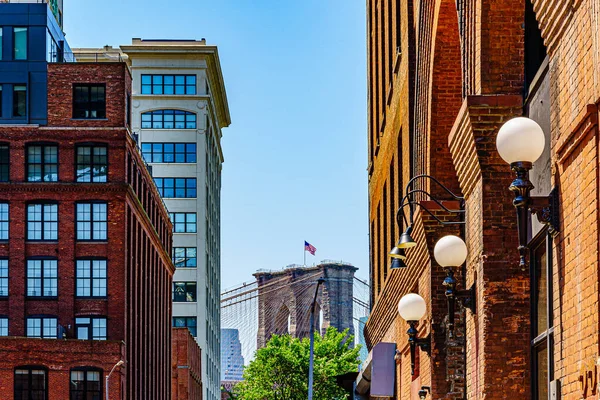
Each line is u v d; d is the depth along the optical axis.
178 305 136.75
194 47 137.88
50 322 80.50
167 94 137.88
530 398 15.91
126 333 81.44
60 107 82.12
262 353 133.00
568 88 12.16
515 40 16.28
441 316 22.78
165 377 110.38
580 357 11.79
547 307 14.13
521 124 11.60
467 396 18.17
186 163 137.25
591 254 11.31
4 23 82.56
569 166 12.24
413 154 26.75
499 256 16.12
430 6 22.47
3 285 80.62
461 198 20.69
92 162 81.94
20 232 80.88
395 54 32.16
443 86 22.39
